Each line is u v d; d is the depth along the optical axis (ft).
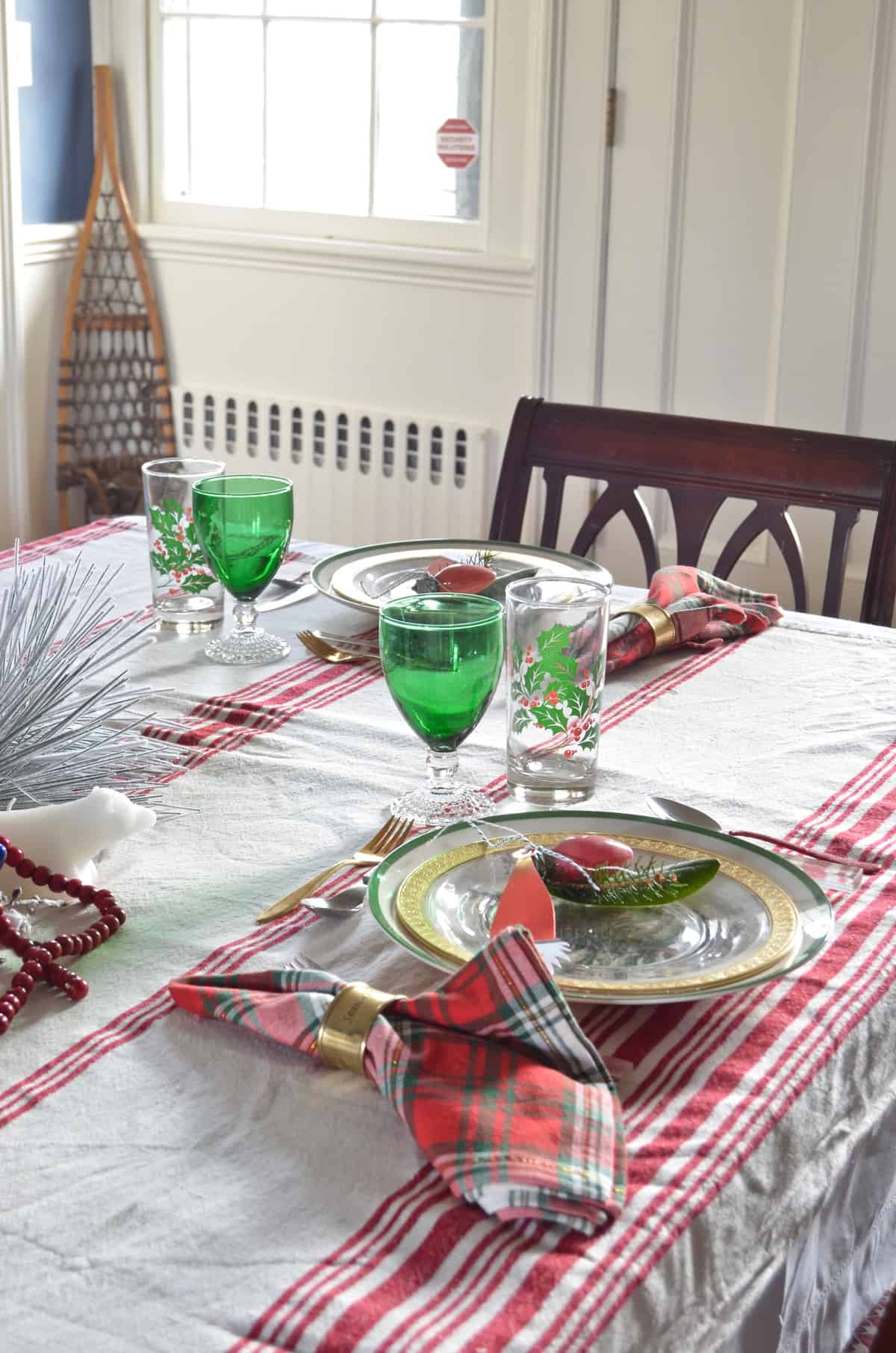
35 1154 2.06
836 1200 2.41
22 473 10.50
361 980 2.52
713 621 4.35
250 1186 1.99
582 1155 1.98
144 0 10.27
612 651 4.06
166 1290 1.79
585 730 3.21
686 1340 1.91
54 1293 1.79
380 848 2.98
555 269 9.27
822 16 8.08
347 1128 2.11
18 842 2.74
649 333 9.14
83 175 10.70
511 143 9.34
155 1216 1.93
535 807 3.21
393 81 9.77
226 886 2.88
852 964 2.59
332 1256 1.85
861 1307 2.68
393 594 4.24
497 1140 1.98
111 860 2.99
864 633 4.45
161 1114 2.15
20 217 10.00
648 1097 2.20
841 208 8.32
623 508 5.65
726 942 2.50
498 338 9.66
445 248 9.80
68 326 10.52
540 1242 1.88
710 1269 1.97
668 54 8.59
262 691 3.92
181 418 10.96
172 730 3.60
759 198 8.57
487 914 2.61
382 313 10.01
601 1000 2.29
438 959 2.41
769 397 8.89
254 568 4.08
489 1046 2.18
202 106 10.48
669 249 8.91
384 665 3.11
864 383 8.56
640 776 3.41
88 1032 2.37
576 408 5.71
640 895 2.58
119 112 10.59
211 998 2.37
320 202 10.30
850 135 8.18
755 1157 2.10
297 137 10.23
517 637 3.19
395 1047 2.16
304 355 10.39
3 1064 2.28
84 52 10.44
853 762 3.50
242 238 10.25
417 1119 2.04
